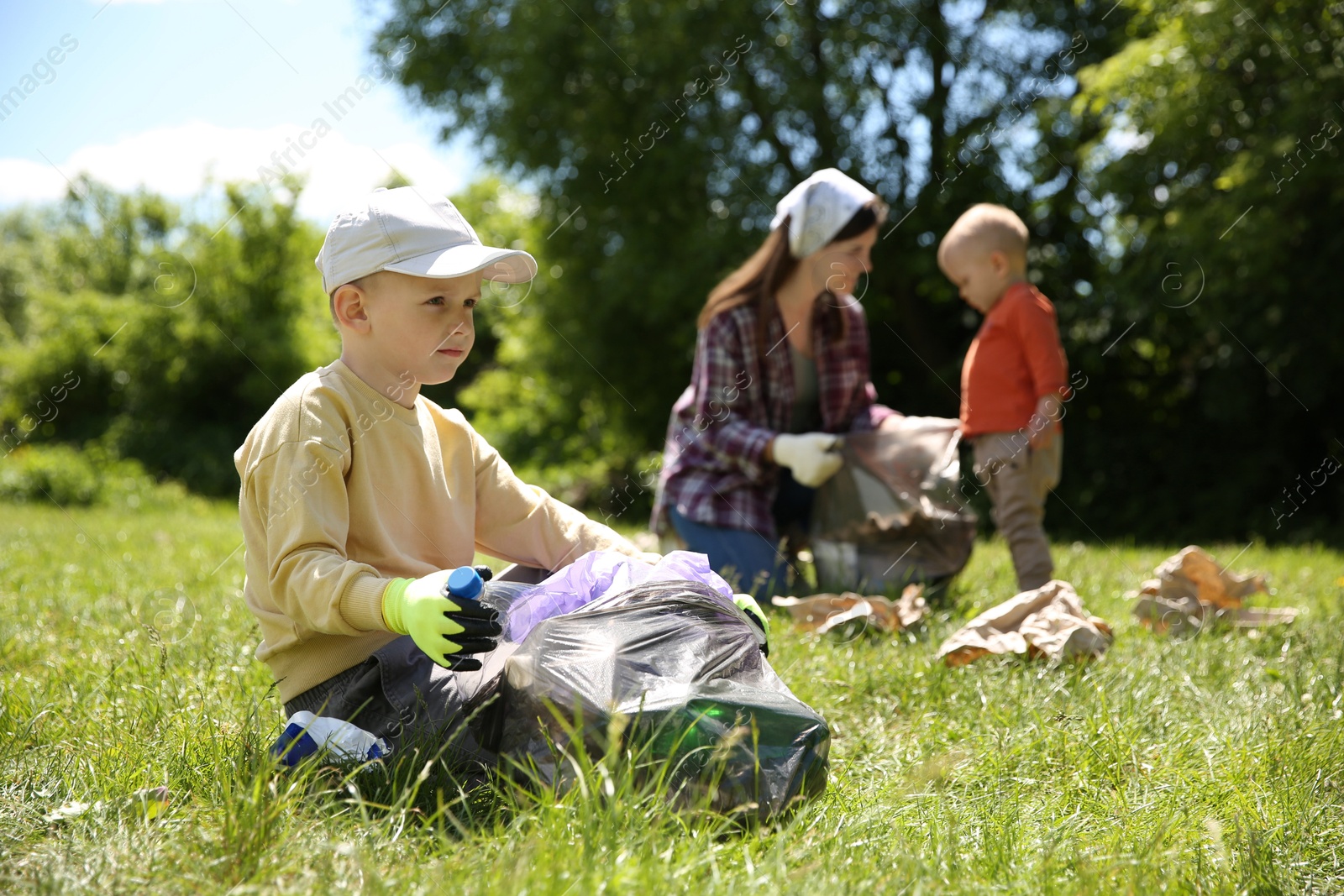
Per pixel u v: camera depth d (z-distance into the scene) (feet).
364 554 5.83
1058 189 33.94
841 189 11.36
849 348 12.31
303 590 5.30
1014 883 4.47
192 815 4.80
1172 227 27.53
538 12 35.88
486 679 5.53
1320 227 27.20
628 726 4.86
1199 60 26.53
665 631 5.24
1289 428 32.63
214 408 58.39
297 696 5.71
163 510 37.47
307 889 4.12
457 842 4.61
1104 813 5.46
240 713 6.59
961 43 34.86
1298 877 4.78
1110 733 6.48
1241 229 25.61
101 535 19.27
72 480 39.09
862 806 5.32
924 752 6.45
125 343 56.44
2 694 6.51
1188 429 34.68
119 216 64.28
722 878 4.24
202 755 5.54
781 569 11.72
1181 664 8.27
